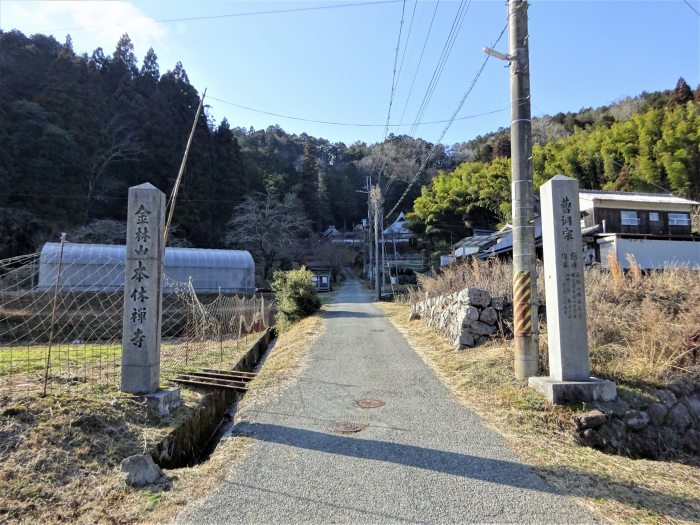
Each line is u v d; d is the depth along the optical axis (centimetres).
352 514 319
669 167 3116
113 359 849
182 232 3847
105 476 383
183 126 4516
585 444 495
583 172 3728
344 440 468
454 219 4116
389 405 590
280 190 5378
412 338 1103
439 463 407
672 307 798
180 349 1110
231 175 4581
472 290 903
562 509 325
